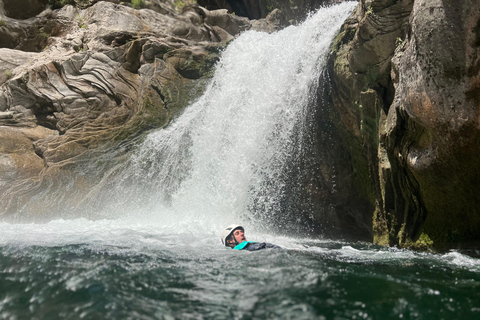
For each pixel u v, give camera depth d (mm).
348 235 8250
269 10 16078
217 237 6383
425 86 4840
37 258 4168
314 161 8492
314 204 8578
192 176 9945
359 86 7117
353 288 2975
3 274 3436
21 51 11602
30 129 10500
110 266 3738
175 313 2488
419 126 5438
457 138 4707
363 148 7664
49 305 2668
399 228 6609
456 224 5598
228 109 10125
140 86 11031
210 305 2609
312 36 8938
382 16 6133
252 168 9078
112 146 10500
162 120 10836
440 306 2627
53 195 9797
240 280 3189
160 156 10383
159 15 12469
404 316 2428
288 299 2693
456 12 4332
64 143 10250
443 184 5379
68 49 11516
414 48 5070
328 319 2332
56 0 13094
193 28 12812
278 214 8773
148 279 3260
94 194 10055
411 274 3682
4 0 12695
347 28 7590
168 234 6598
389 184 6605
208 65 11531
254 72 10141
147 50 11211
